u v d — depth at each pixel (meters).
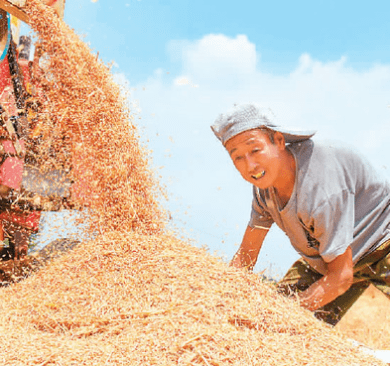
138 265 1.87
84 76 2.33
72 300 1.73
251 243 2.38
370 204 2.04
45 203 2.84
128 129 2.38
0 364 1.33
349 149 1.96
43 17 2.37
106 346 1.42
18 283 2.15
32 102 2.88
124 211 2.20
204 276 1.76
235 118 1.83
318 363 1.41
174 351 1.35
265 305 1.66
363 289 2.32
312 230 1.99
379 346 2.07
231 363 1.33
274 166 1.86
